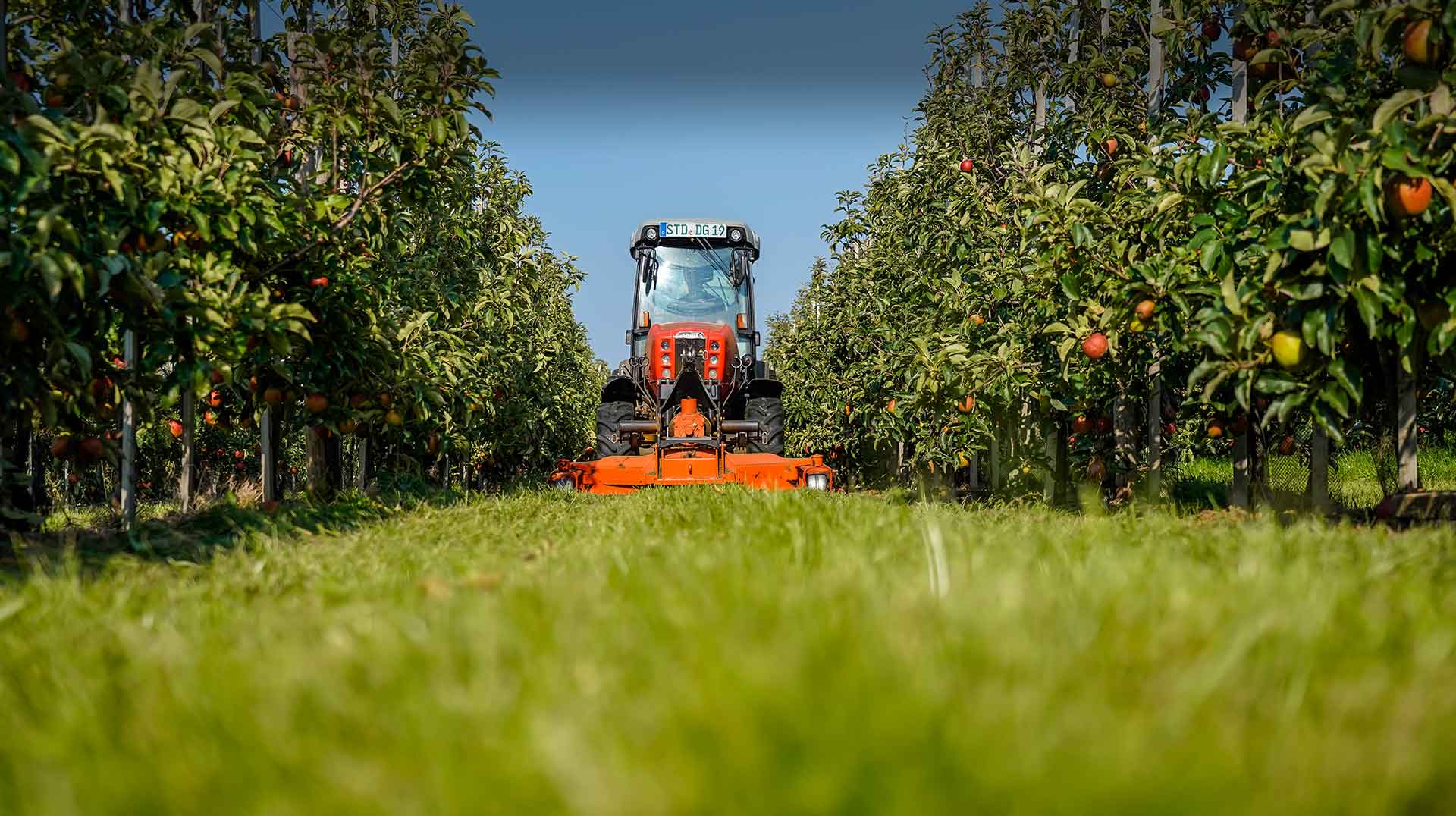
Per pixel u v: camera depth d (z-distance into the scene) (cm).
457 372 1023
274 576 379
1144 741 110
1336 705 133
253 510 676
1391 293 415
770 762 105
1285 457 775
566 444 2141
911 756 105
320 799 109
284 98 755
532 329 1662
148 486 1477
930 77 1093
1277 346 446
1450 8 396
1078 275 641
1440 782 106
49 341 459
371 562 416
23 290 416
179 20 686
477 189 1264
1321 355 452
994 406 839
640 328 1327
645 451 1288
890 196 1309
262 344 591
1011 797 96
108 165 462
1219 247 502
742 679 127
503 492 1102
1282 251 437
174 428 844
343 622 225
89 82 506
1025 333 810
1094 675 140
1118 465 792
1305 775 106
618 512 651
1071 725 115
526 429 1633
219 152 541
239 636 220
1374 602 206
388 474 1155
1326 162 408
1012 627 161
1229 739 114
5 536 507
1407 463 531
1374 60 460
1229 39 714
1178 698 128
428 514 732
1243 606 185
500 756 114
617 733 118
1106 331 633
